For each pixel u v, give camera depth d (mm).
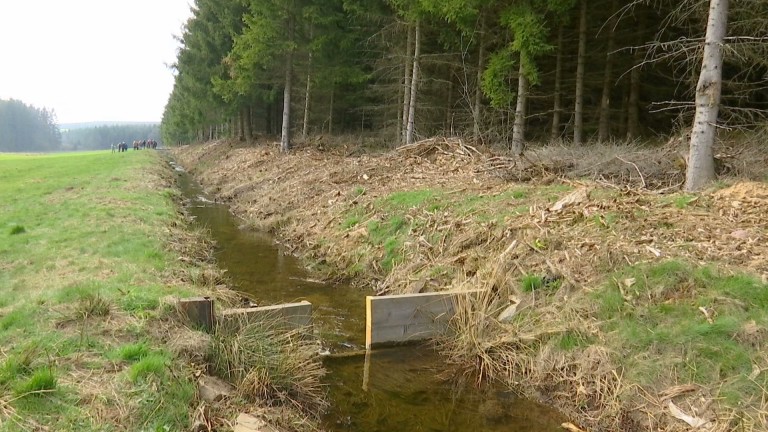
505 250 6602
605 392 4426
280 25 18469
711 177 7527
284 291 7727
